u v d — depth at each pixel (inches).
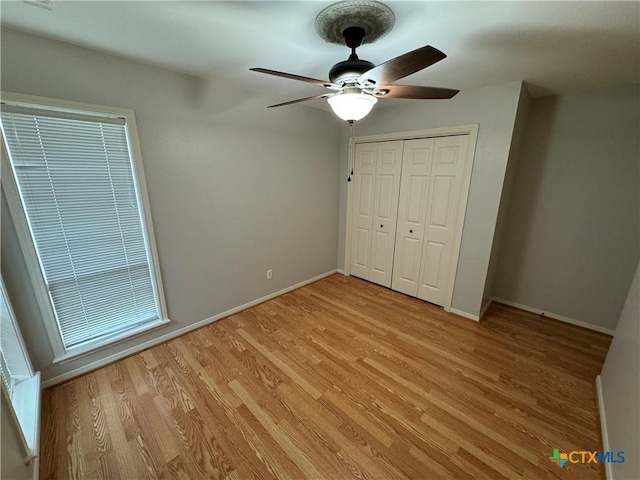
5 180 59.9
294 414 65.6
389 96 59.8
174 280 92.4
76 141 67.7
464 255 107.4
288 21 53.3
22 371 66.4
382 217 133.3
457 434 60.6
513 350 89.9
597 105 91.4
